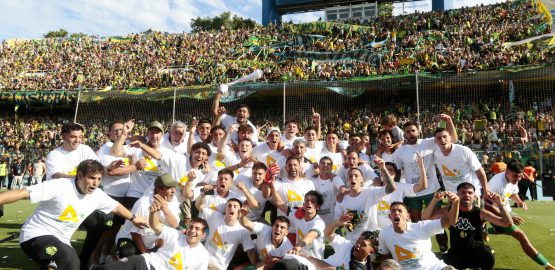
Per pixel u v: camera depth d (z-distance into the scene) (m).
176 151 6.81
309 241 4.93
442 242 6.39
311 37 30.30
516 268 5.54
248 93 21.92
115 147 6.04
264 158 7.33
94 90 23.81
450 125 6.66
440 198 4.74
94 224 5.18
